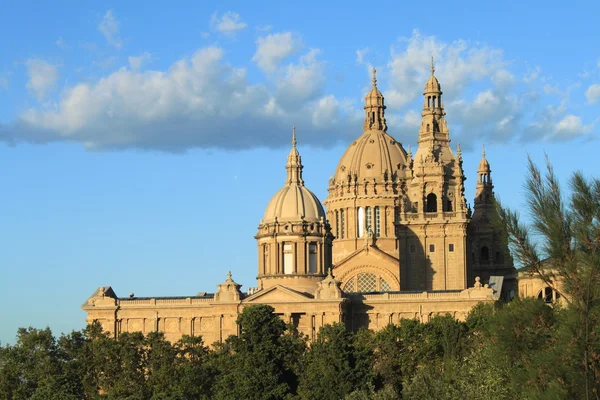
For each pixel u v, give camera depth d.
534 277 116.19
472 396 170.12
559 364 113.88
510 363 128.25
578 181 112.25
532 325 122.38
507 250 117.31
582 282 111.75
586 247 111.38
